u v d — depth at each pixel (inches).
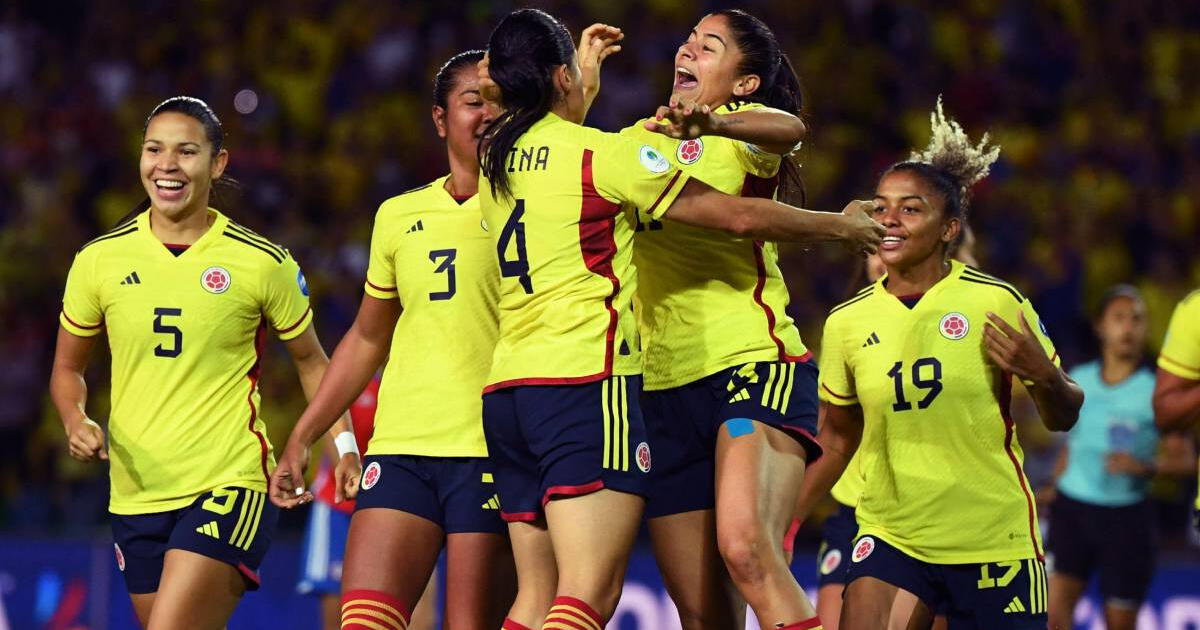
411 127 2081.7
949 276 746.8
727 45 655.1
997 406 731.4
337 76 2127.2
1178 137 2260.1
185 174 720.3
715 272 645.9
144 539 724.7
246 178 1925.4
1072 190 2086.6
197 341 718.5
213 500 714.2
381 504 672.4
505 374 604.4
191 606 704.4
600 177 586.9
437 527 676.1
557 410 589.0
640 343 633.0
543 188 593.0
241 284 725.3
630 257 609.6
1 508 1505.9
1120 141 2190.0
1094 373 1205.1
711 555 667.4
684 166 633.6
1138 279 1980.8
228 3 2208.4
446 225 684.1
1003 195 2039.9
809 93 2177.7
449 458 671.8
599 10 2217.0
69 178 1963.6
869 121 2181.3
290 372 1568.7
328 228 1883.6
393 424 680.4
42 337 1726.1
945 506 729.6
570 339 590.6
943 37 2284.7
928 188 743.1
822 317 1731.1
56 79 2103.8
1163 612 1309.1
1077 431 1195.3
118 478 730.8
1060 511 1199.6
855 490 880.3
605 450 586.2
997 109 2207.2
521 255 597.9
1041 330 735.7
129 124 2047.2
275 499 695.1
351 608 655.8
